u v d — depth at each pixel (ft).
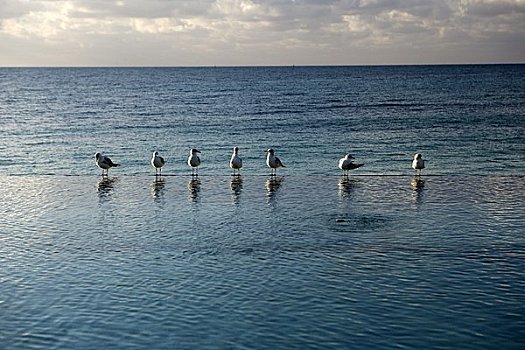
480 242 51.44
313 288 40.83
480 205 65.31
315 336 33.60
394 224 57.67
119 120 168.04
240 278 42.93
